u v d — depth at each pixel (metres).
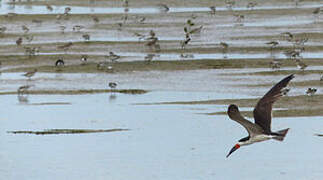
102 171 25.38
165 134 30.69
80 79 44.47
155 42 54.31
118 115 34.81
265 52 52.53
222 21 68.06
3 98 39.69
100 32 63.84
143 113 35.06
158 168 25.61
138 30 64.50
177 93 39.88
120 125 32.66
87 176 24.80
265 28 63.06
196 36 60.19
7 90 41.88
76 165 26.27
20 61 51.19
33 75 44.31
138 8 78.69
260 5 78.00
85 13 75.06
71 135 31.00
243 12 72.62
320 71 44.47
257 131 9.91
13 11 78.50
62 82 43.69
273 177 24.33
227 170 25.22
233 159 26.62
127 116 34.50
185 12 73.75
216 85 41.59
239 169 25.28
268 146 28.56
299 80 41.84
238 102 36.91
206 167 25.78
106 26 67.00
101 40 59.25
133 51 54.34
